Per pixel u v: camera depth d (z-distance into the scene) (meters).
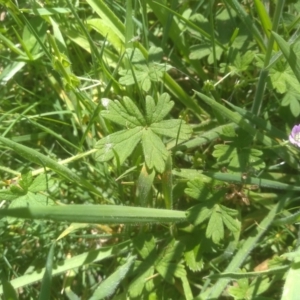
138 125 0.17
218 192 0.18
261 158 0.19
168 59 0.21
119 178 0.18
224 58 0.21
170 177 0.17
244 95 0.21
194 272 0.19
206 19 0.20
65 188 0.20
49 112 0.20
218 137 0.19
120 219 0.15
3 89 0.21
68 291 0.19
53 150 0.21
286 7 0.21
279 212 0.19
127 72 0.18
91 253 0.19
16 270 0.20
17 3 0.20
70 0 0.19
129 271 0.18
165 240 0.19
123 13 0.21
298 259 0.16
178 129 0.17
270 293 0.18
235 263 0.18
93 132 0.20
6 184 0.18
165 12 0.20
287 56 0.15
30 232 0.19
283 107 0.20
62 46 0.20
